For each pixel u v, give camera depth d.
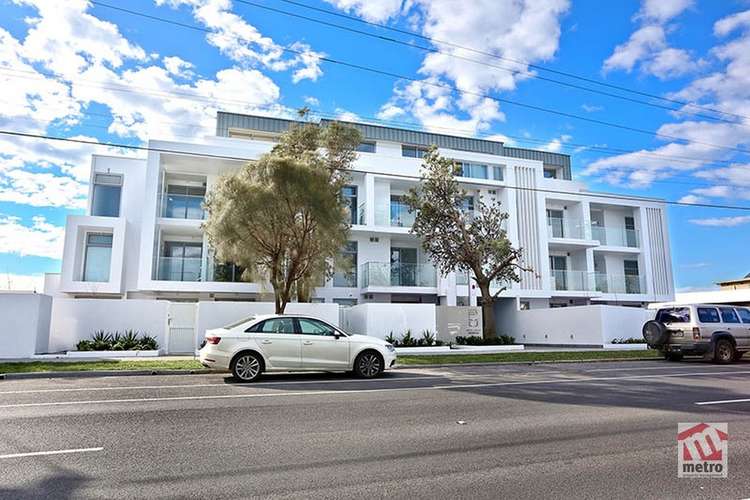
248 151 24.94
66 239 22.78
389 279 26.06
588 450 5.65
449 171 24.02
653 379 11.88
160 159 23.98
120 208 24.70
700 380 11.68
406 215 28.39
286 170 16.50
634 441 6.03
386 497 4.22
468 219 26.66
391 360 12.20
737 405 8.35
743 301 30.77
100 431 6.40
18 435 6.18
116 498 4.16
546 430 6.56
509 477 4.74
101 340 17.28
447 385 10.72
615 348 21.67
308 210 16.66
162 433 6.32
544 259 30.80
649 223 34.91
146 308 18.53
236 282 23.83
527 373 13.28
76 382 10.97
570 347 24.38
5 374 11.67
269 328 11.45
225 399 8.77
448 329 22.50
